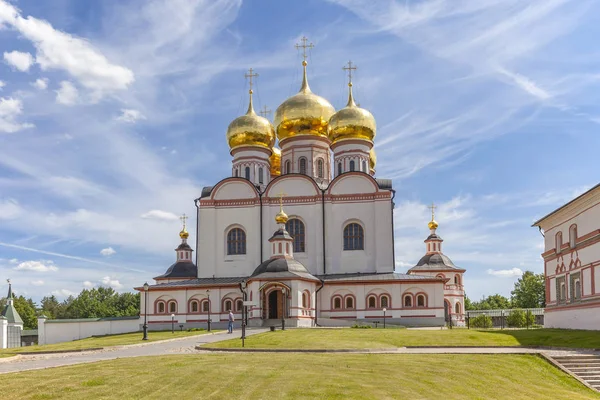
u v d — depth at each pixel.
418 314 68.69
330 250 73.44
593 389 29.34
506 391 26.64
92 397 21.66
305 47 87.06
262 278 65.00
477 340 43.03
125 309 152.62
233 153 83.56
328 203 74.44
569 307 53.00
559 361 33.00
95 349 40.62
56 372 26.55
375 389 23.94
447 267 89.44
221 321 71.06
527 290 121.75
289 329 55.97
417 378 26.84
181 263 85.19
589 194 48.12
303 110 81.94
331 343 40.41
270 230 74.94
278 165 91.81
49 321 71.50
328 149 83.25
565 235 54.78
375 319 68.94
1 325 75.56
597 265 47.59
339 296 69.94
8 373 26.45
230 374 25.92
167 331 67.69
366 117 80.88
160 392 22.61
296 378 25.23
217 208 76.31
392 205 75.69
